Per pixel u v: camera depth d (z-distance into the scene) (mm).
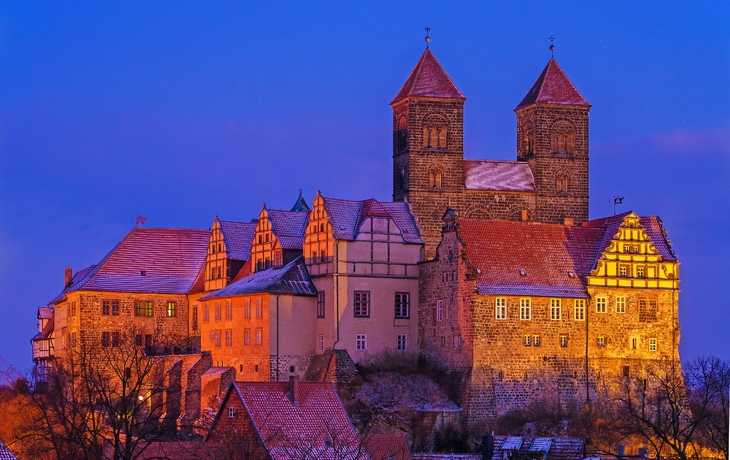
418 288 175500
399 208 181125
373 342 172375
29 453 129375
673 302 175000
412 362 170375
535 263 171500
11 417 156875
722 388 159875
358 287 172125
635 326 173000
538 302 168125
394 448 131500
